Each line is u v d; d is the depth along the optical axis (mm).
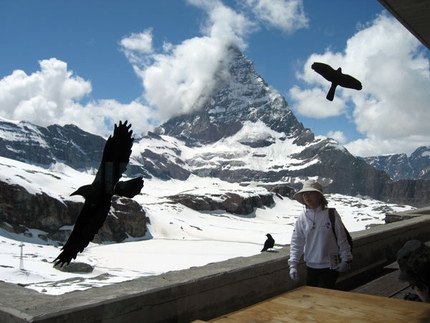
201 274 4742
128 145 1210
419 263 2955
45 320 3146
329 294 3422
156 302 4047
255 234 199250
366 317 2850
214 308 4746
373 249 8141
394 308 3008
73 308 3342
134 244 157000
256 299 5328
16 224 141000
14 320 3197
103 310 3557
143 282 4328
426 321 2725
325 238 5297
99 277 85438
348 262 5285
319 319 2854
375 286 6926
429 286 2957
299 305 3176
